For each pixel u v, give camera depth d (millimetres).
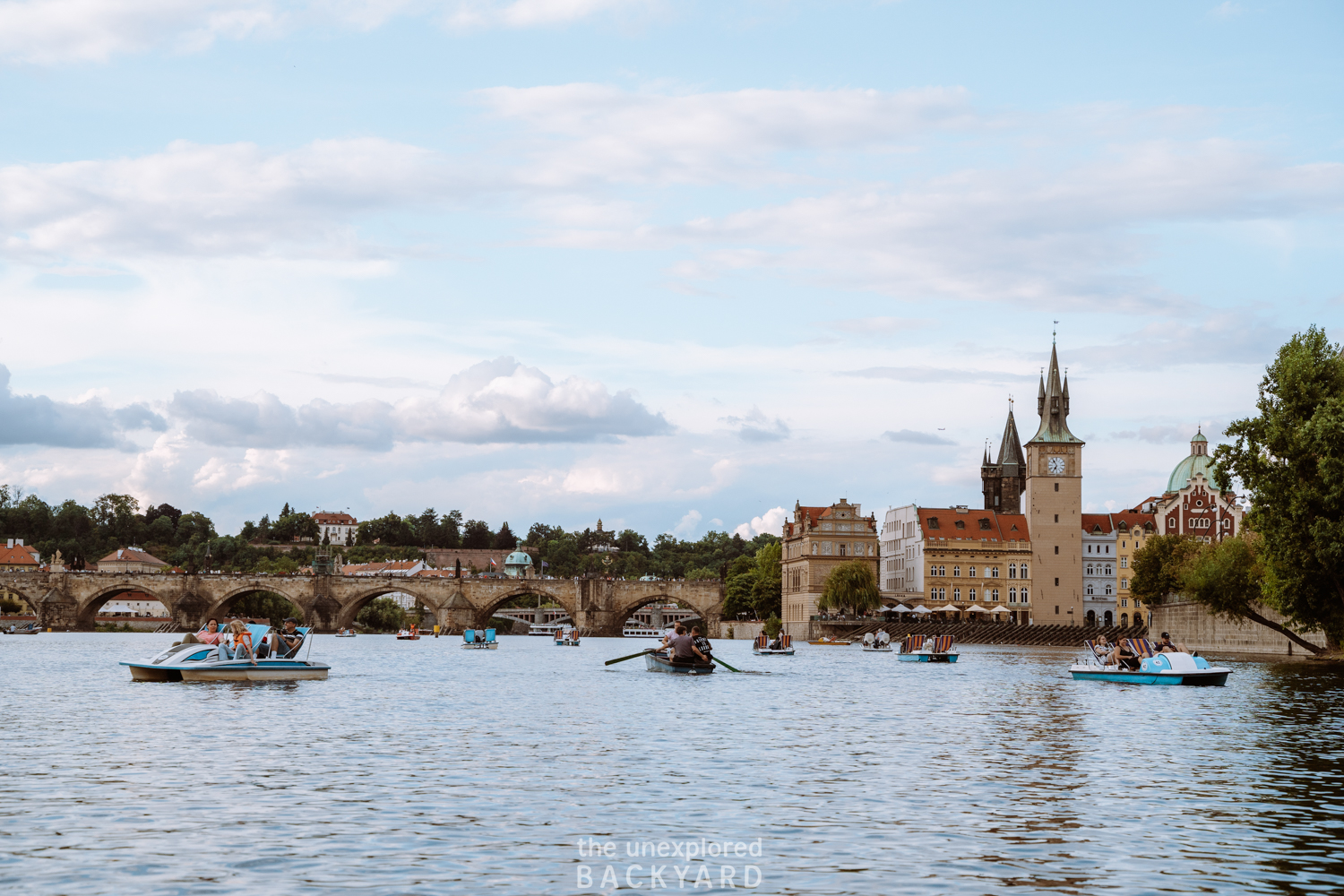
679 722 56156
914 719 58531
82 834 29469
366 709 62625
